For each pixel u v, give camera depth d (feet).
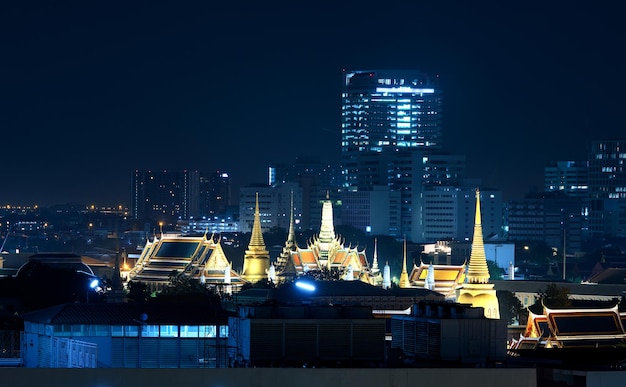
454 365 574.97
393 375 538.06
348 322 586.04
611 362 600.80
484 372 542.16
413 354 595.88
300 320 586.04
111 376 524.52
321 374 534.37
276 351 583.99
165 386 526.98
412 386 539.70
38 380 520.42
